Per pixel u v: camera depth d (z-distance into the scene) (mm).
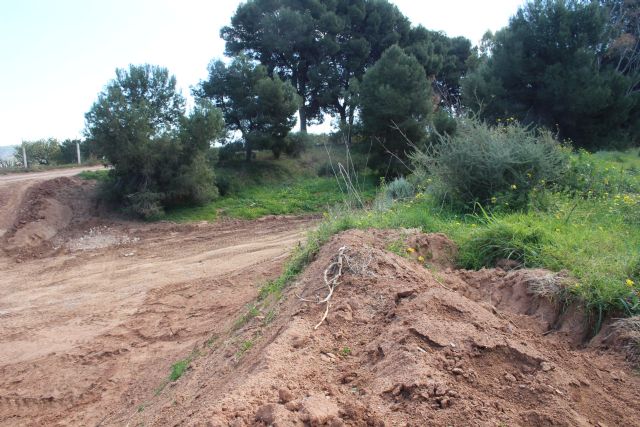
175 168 20109
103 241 16531
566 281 4676
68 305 10930
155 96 21875
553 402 3039
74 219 17922
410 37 39625
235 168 27188
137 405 5879
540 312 4621
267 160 29094
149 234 17500
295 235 16438
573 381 3291
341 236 6258
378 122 25203
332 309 4301
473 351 3434
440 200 9422
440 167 9391
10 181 20953
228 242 16219
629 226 7055
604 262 5008
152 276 12719
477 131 9430
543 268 5391
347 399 3006
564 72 24609
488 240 6246
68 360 8188
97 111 18531
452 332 3598
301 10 35844
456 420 2795
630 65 28875
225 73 27125
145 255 15039
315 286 4926
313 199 23797
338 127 31484
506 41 26125
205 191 20750
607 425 3016
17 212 17312
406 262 5355
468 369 3246
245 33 36188
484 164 8883
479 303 4523
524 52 25750
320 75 35438
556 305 4570
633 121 27000
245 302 8938
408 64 25766
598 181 9859
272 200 23156
